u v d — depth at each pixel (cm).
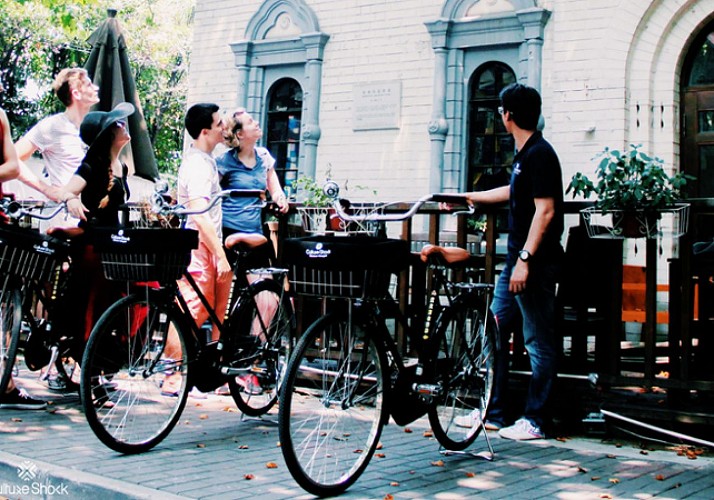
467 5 941
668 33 830
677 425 454
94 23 2036
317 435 369
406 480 362
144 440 398
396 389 376
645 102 834
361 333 367
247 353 459
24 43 1947
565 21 877
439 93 949
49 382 544
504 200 489
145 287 404
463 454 409
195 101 1127
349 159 1004
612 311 464
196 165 507
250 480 349
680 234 437
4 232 416
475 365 425
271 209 546
